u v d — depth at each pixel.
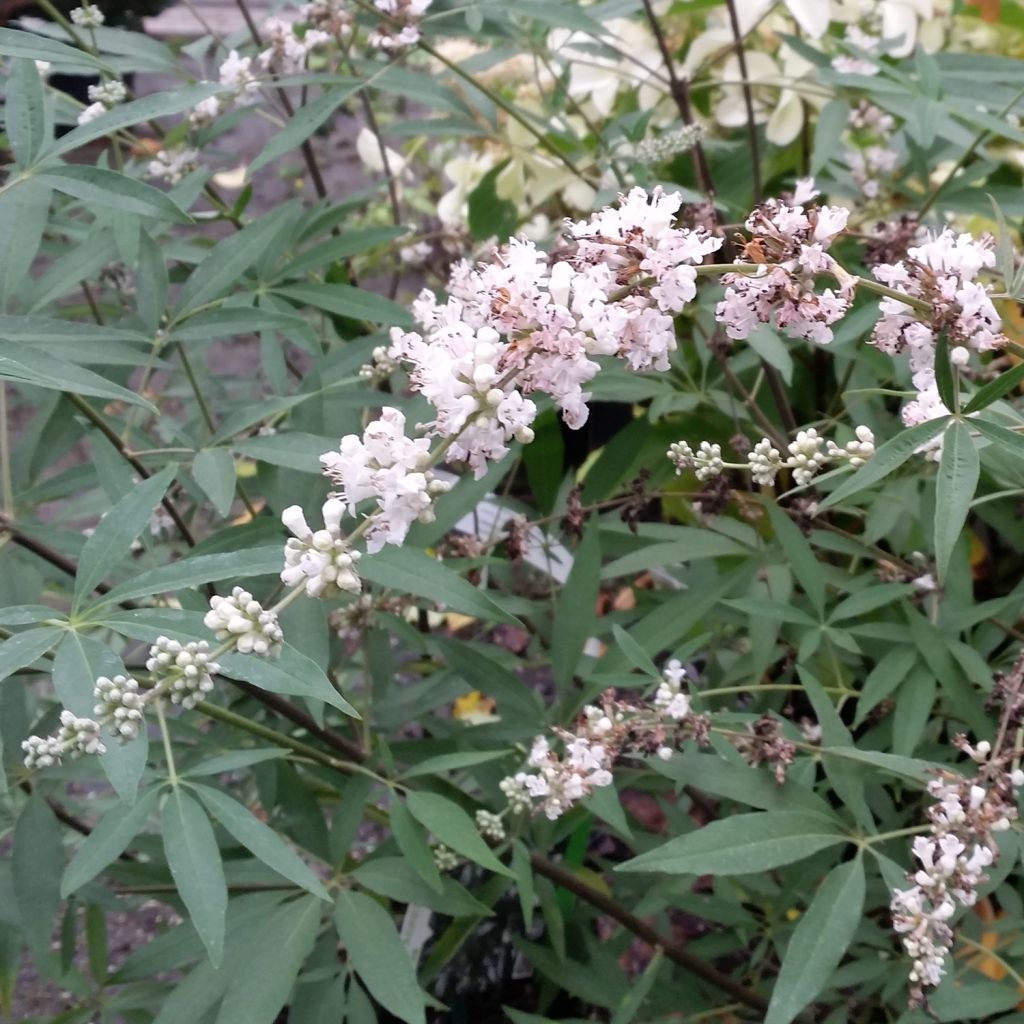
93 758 0.50
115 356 0.49
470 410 0.34
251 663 0.34
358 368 0.61
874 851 0.43
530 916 0.48
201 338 0.53
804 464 0.45
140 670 0.65
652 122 0.85
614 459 0.64
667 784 0.58
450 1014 0.60
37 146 0.45
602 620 0.61
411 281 1.14
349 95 0.59
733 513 0.70
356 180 1.30
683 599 0.55
